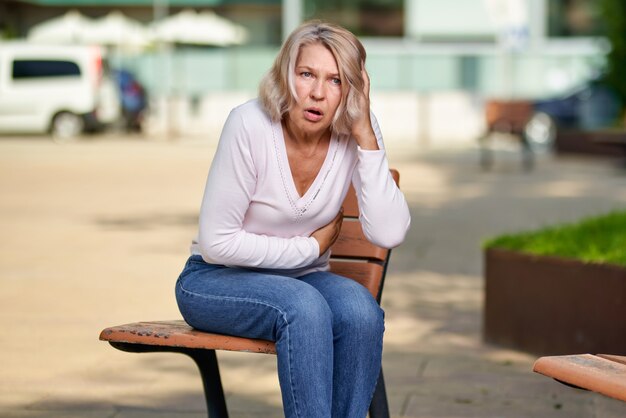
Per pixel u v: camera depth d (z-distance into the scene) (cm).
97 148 2800
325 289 409
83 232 1255
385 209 419
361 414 399
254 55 3591
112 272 981
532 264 676
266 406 566
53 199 1606
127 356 674
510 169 2225
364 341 399
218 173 409
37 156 2505
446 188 1791
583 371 338
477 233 1247
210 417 445
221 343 399
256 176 412
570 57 3406
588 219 768
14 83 3144
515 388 602
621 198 1644
